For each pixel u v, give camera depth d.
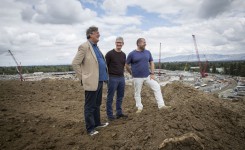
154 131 5.18
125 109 8.39
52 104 9.24
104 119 6.95
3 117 6.85
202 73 134.62
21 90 11.39
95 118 5.78
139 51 6.81
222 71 183.25
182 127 5.43
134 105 8.97
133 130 5.39
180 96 9.52
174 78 122.69
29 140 5.39
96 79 5.28
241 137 6.14
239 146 5.59
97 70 5.30
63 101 9.95
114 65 6.27
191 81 108.25
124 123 6.07
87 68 5.26
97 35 5.44
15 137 5.55
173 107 6.70
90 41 5.45
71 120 6.86
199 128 5.62
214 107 7.54
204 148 4.92
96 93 5.39
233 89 81.31
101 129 5.76
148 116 6.18
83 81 5.23
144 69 6.80
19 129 5.96
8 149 5.04
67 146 5.06
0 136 5.54
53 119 6.89
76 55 5.19
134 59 6.76
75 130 5.88
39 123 6.52
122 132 5.41
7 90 11.12
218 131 5.91
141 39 6.67
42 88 12.16
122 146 4.89
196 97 8.95
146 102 9.50
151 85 6.93
